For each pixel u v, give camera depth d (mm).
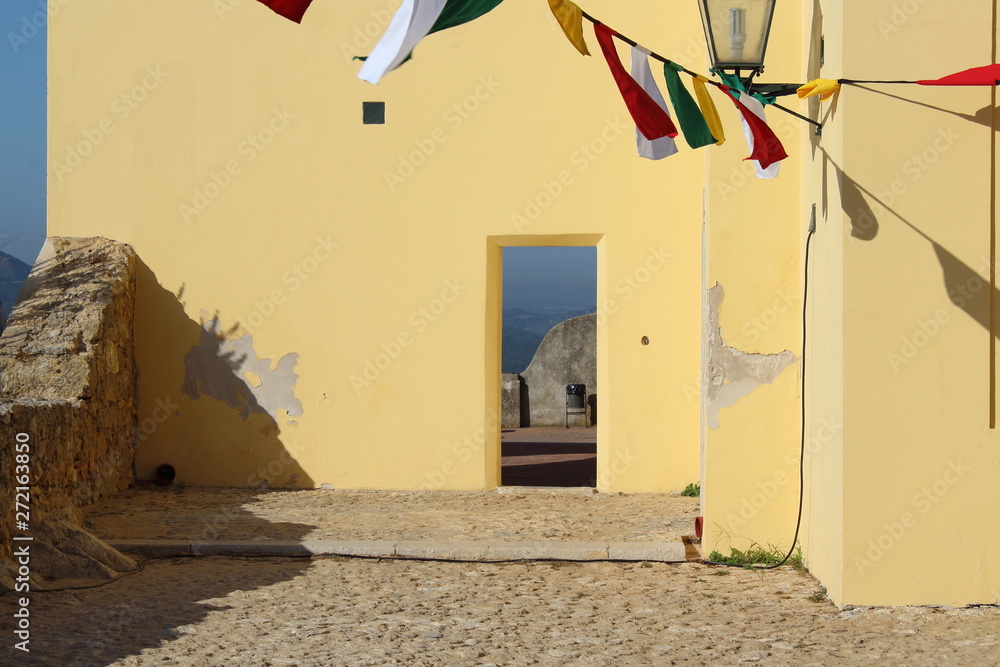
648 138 5871
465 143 9922
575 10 5508
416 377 9961
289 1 4621
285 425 10047
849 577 5660
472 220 9914
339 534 7719
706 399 7160
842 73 5652
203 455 10102
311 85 10039
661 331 9695
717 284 7027
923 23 5617
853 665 4746
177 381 10156
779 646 5055
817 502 6383
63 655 4840
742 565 6836
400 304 9969
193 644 5066
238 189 10117
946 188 5613
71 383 8773
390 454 9961
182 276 10172
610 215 9773
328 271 10039
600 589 6320
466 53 9898
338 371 10016
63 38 10250
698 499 9273
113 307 9594
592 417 19031
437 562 7086
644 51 5797
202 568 6859
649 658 4887
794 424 6941
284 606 5855
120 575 6566
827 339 6047
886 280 5621
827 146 6051
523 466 12711
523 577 6645
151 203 10203
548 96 9844
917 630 5281
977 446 5586
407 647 5059
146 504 9008
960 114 5605
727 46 6000
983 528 5574
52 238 10219
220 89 10117
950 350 5598
